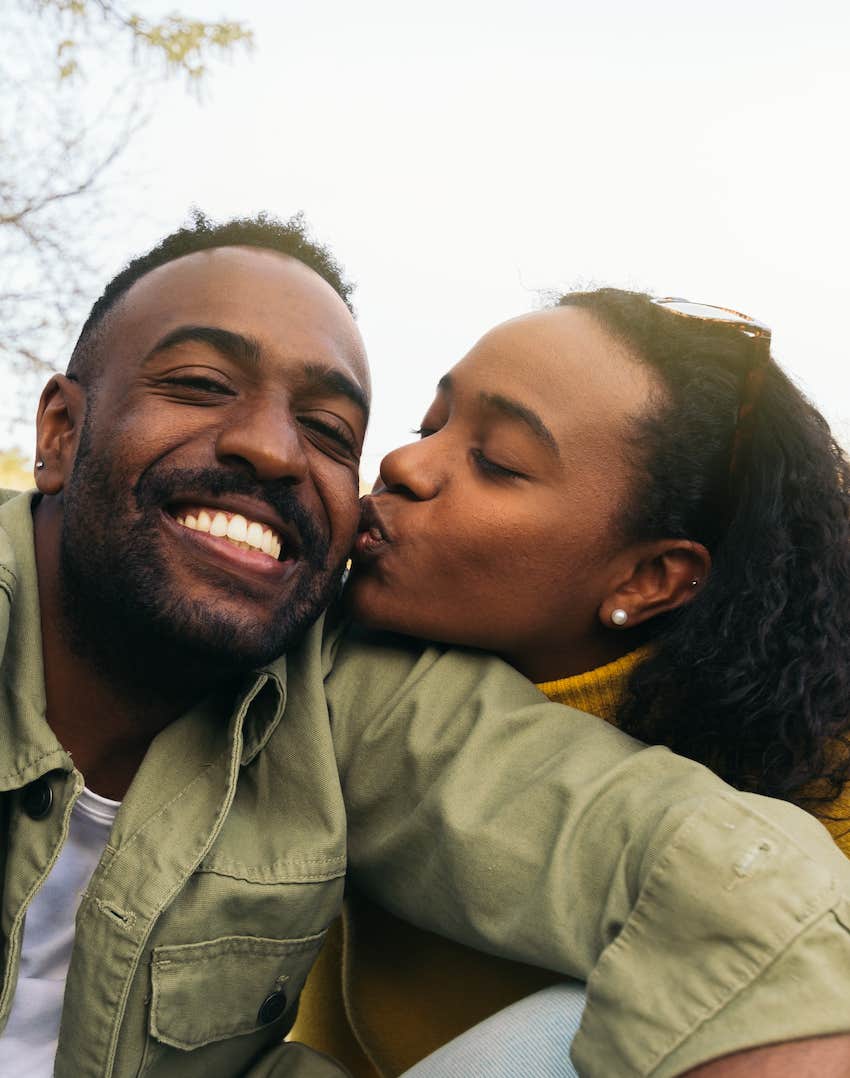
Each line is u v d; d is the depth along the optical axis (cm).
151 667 50
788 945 38
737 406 60
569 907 45
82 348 57
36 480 55
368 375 57
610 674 60
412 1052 59
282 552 53
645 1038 39
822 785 59
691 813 42
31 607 51
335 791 53
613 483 58
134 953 48
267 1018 53
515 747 51
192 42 225
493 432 57
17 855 49
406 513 58
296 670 56
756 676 58
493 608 57
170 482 49
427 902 51
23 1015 52
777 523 60
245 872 51
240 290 52
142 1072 49
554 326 59
